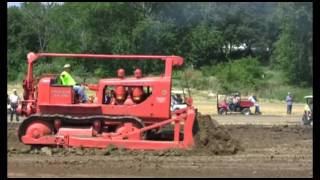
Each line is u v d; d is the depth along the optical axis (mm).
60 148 14844
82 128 15078
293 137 19391
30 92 15875
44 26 84625
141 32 78188
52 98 15391
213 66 82938
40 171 12078
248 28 100625
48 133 15109
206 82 63500
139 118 15211
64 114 15367
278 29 99750
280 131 21703
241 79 69062
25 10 87188
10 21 83125
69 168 12422
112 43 76312
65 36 78438
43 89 15406
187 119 14688
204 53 91375
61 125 15188
